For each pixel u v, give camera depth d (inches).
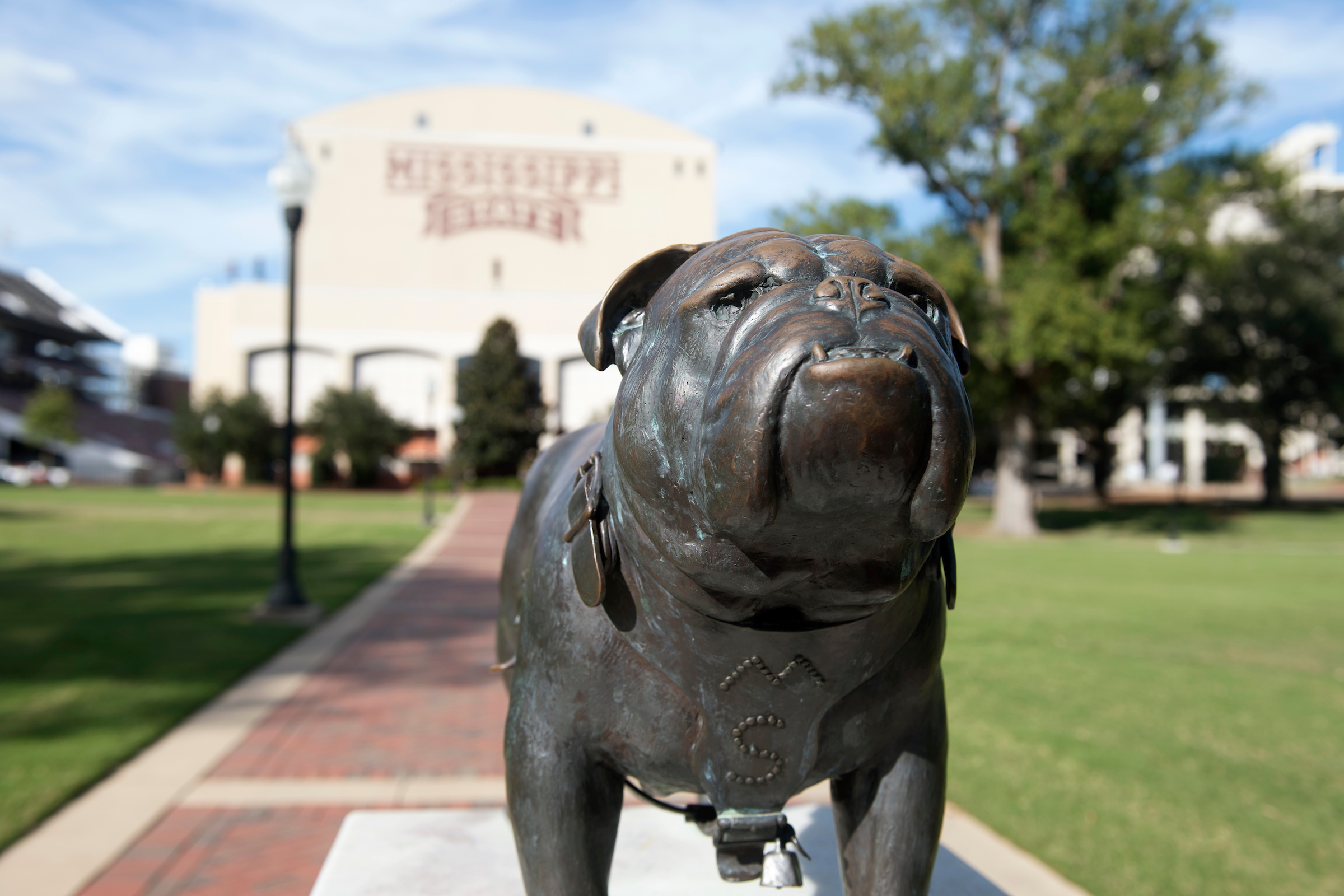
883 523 44.8
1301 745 217.6
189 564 566.3
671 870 105.0
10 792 170.4
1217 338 1408.7
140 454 2422.5
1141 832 160.1
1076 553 807.7
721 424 43.7
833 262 49.6
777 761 59.1
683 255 58.1
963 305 912.9
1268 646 356.2
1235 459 2546.8
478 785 188.9
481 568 605.9
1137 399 1560.0
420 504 1373.0
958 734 225.3
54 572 516.7
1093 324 874.8
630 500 53.4
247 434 1845.5
